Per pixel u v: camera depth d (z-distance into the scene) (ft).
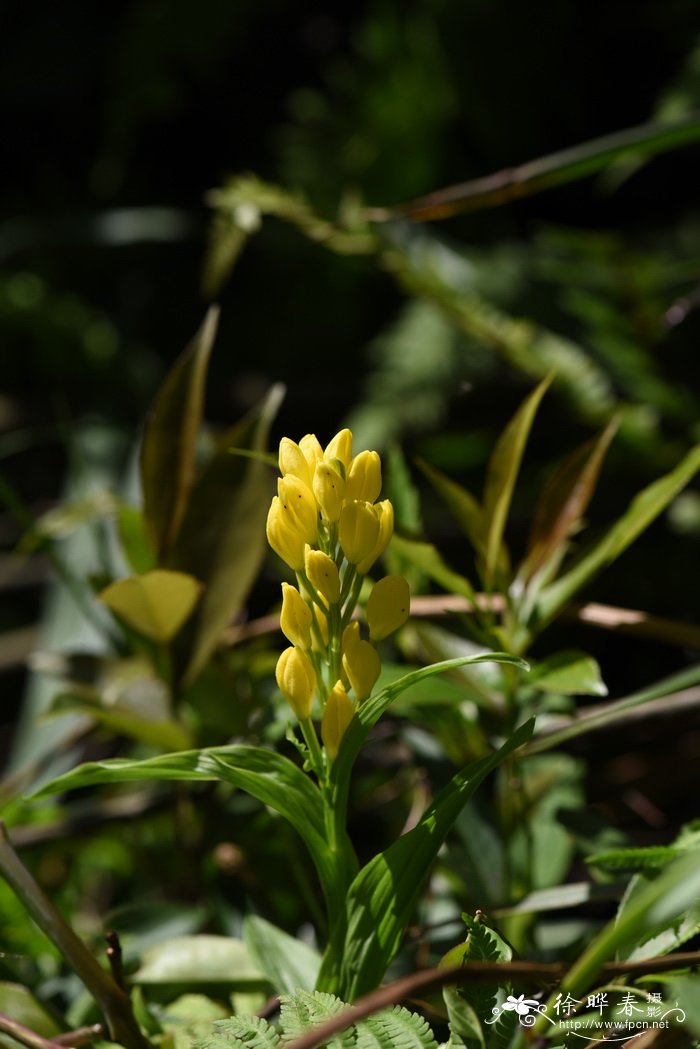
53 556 2.35
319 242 2.51
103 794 2.53
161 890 2.42
